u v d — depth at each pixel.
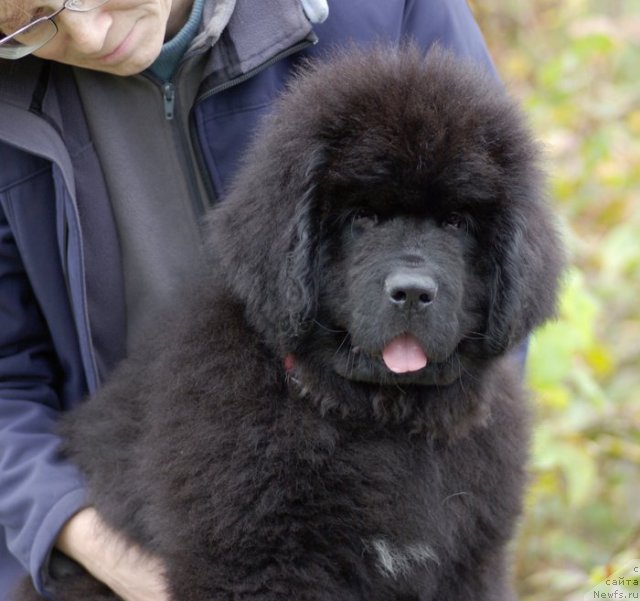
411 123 4.69
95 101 5.54
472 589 5.08
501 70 9.47
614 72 9.56
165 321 5.29
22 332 5.78
